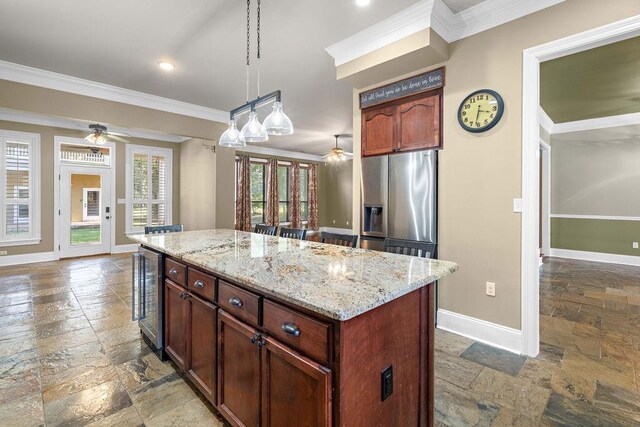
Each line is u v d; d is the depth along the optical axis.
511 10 2.28
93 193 6.20
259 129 2.45
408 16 2.44
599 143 5.64
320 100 4.53
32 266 5.16
